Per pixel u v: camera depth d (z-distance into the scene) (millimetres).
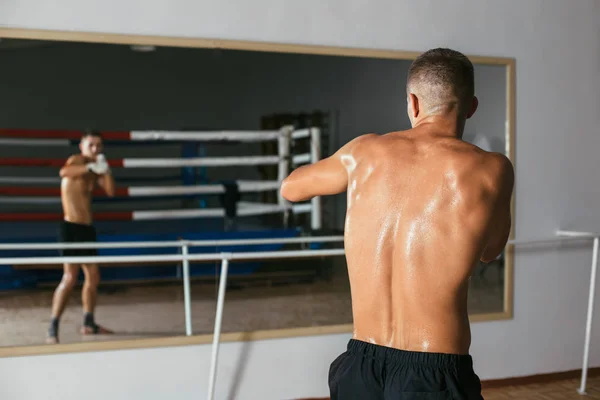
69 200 2879
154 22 2699
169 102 2939
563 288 3314
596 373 3371
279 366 2844
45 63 2744
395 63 3080
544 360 3281
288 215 3141
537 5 3234
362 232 1229
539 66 3244
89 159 2881
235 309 2963
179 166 2998
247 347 2795
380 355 1170
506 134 3178
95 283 2879
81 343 2594
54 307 2801
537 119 3244
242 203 3084
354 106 3072
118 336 2801
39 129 2785
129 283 2928
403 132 1289
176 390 2693
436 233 1157
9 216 2812
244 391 2787
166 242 2928
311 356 2898
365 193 1240
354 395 1182
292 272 3082
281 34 2865
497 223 1184
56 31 2576
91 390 2594
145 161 2961
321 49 2914
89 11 2617
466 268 1150
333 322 3021
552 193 3275
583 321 3363
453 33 3105
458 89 1278
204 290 3000
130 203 2963
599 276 3383
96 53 2807
